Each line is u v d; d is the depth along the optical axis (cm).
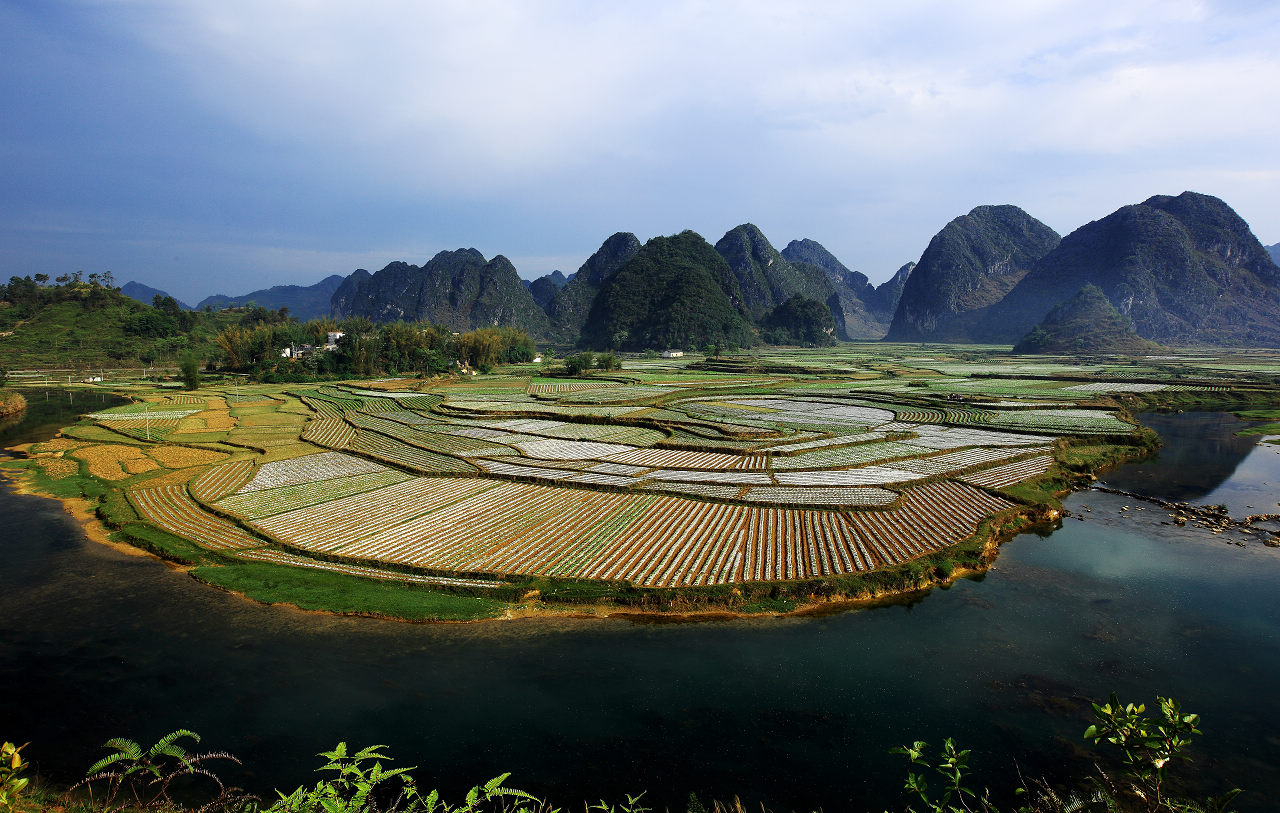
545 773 1545
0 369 11044
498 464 4703
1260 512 3750
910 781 809
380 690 1906
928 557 2830
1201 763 1582
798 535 3133
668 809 1429
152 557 2978
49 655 2098
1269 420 7125
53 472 4634
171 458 5072
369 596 2491
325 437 5944
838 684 1950
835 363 15138
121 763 1552
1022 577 2781
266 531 3222
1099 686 1938
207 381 11719
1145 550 3120
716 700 1866
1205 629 2305
